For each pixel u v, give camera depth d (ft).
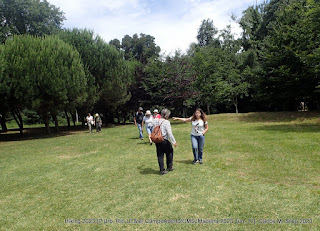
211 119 77.71
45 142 48.96
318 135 33.86
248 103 115.55
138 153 28.86
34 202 15.39
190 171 19.57
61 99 61.93
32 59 57.88
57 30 95.09
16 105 64.75
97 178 19.63
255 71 76.18
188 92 73.87
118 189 16.56
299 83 65.62
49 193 16.89
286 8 71.26
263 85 74.69
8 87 55.16
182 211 12.53
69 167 24.31
